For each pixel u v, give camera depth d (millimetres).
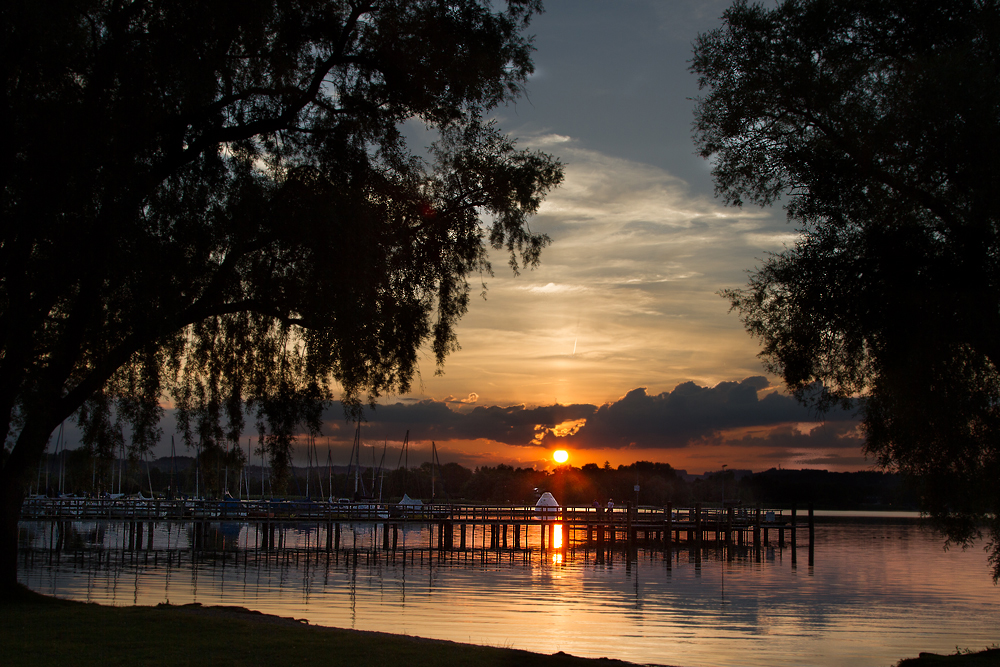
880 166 13594
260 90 15188
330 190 14852
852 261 13617
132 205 13203
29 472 15445
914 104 12617
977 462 13766
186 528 66875
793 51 14609
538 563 41656
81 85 13398
